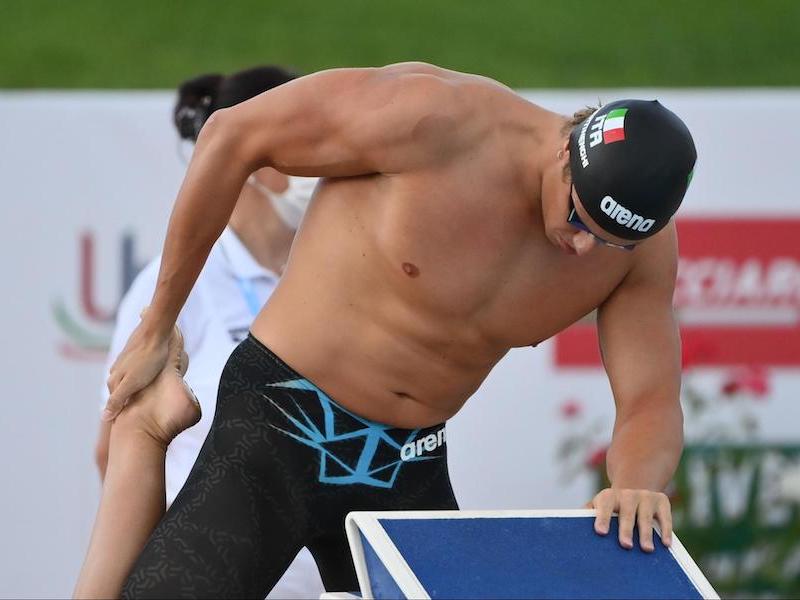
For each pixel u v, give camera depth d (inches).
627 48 1116.5
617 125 347.6
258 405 395.2
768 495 716.0
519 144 376.2
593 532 366.3
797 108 705.0
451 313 383.2
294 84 384.5
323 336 393.1
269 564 387.5
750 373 713.0
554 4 1157.1
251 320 534.9
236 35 1112.8
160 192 690.2
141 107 687.1
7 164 682.2
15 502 685.9
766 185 708.7
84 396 689.0
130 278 690.2
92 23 1112.8
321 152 379.9
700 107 705.6
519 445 706.2
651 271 403.5
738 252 709.9
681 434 399.9
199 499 385.4
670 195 346.3
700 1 1164.5
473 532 353.1
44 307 686.5
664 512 372.8
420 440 411.8
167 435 409.7
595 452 705.6
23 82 1050.1
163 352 414.6
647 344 404.8
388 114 369.7
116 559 392.5
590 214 349.7
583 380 705.6
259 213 537.3
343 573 421.7
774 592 719.1
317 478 396.5
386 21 1134.4
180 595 368.2
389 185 378.6
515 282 383.2
